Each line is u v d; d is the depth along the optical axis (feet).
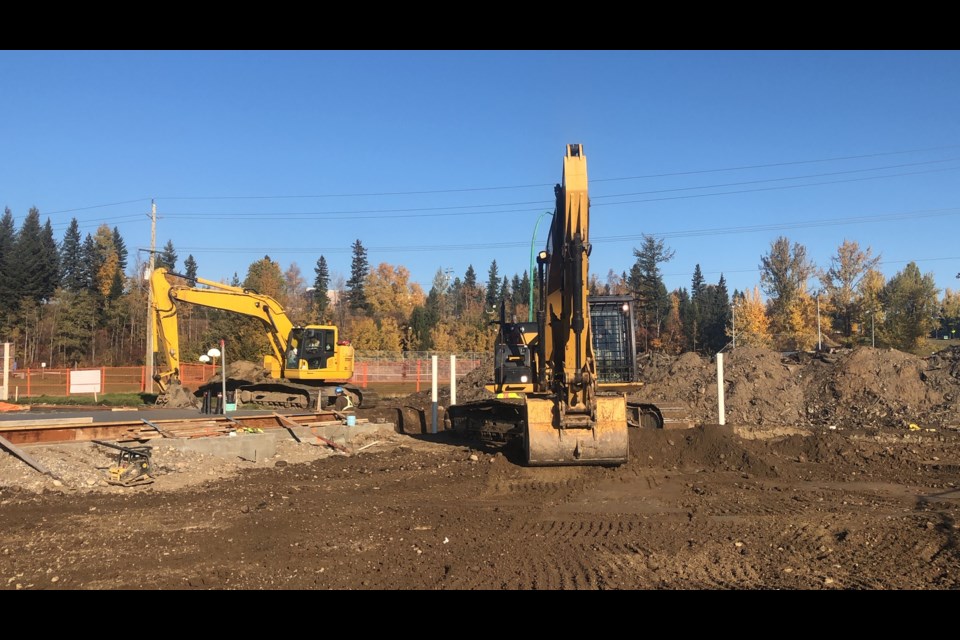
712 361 82.33
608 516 32.32
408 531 29.09
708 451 47.75
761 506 34.50
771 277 225.76
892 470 45.34
